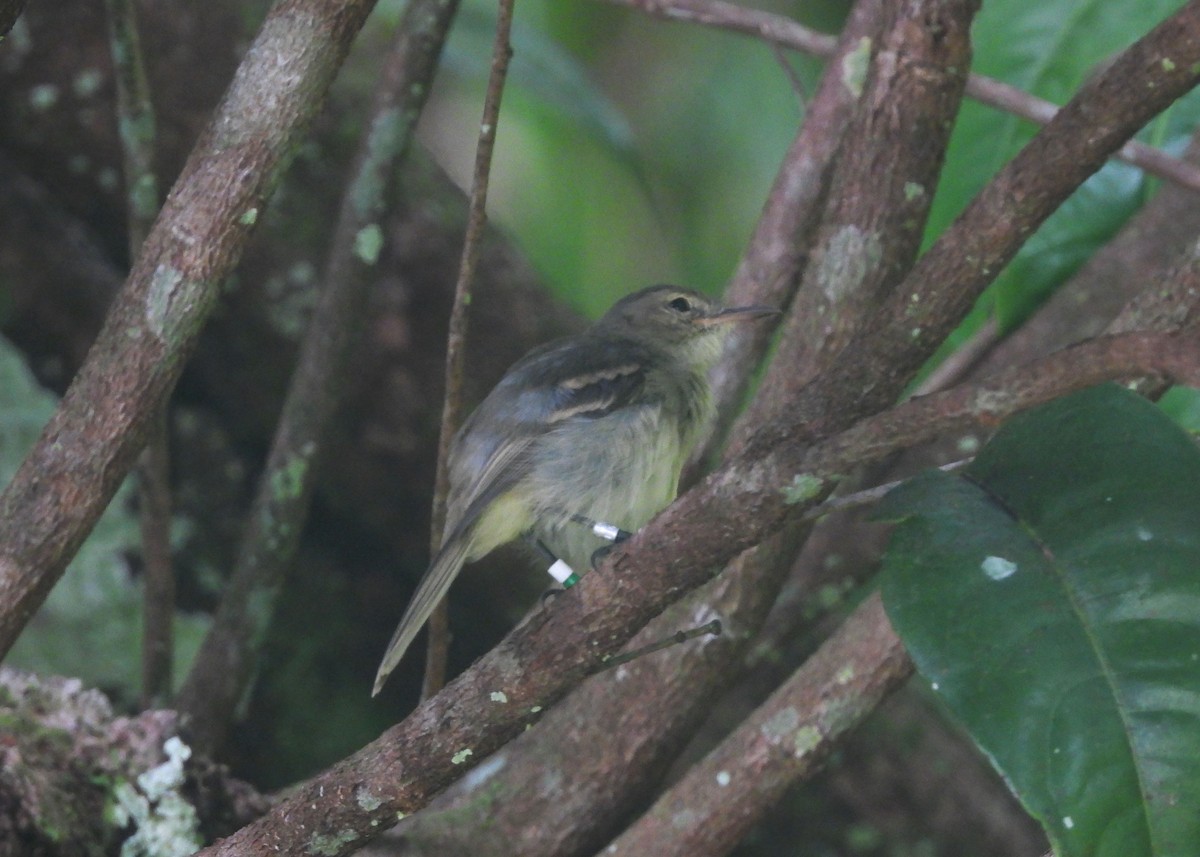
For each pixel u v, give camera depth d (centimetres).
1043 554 487
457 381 683
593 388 871
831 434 533
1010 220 530
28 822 696
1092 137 523
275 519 919
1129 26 1024
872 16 880
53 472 587
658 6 941
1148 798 446
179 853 747
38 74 1088
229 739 1066
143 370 586
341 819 588
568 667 562
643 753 816
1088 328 1008
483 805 826
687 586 550
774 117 1393
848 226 757
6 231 1105
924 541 495
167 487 891
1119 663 462
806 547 1010
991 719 459
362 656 1150
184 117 1098
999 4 1041
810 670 783
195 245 583
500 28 604
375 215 900
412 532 1150
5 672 789
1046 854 548
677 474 895
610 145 1317
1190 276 627
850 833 1080
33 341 1135
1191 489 488
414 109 894
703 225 1391
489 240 1175
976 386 490
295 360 1126
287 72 580
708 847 773
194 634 1119
